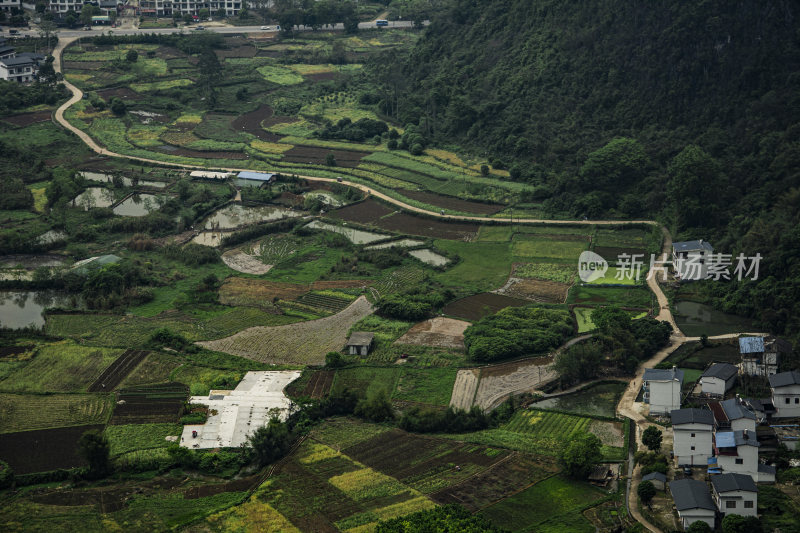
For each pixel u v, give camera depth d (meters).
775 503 118.88
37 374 159.12
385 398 148.38
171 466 133.12
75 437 138.62
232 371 160.75
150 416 145.38
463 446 138.88
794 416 142.88
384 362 166.25
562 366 159.25
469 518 114.69
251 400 150.25
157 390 153.88
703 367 162.50
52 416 145.00
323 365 164.88
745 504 115.69
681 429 129.75
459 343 174.12
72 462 132.00
